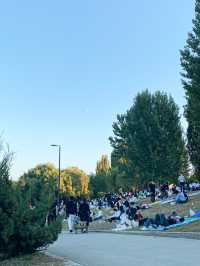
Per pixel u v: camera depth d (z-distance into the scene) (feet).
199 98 144.46
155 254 49.65
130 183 237.45
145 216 104.53
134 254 50.75
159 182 221.46
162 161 222.28
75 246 63.21
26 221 45.57
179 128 228.43
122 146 239.91
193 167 202.59
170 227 80.64
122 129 239.09
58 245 65.36
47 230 46.47
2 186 45.06
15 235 44.96
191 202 113.50
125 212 95.66
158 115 228.02
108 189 325.83
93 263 44.62
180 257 46.06
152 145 224.12
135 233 82.64
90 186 424.46
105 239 73.87
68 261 44.62
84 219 94.58
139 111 230.89
